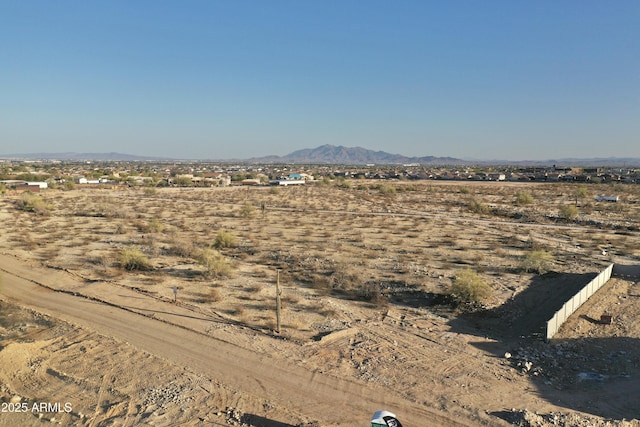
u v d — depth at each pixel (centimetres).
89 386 1669
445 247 4316
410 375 1783
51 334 2181
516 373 1825
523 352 2022
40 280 3048
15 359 1819
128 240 4547
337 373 1789
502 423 1453
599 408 1570
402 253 4016
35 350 1959
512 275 3259
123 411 1500
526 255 3731
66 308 2528
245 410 1516
